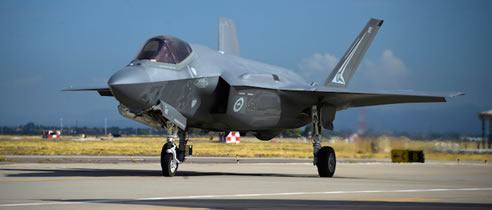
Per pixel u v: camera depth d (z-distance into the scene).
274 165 98.06
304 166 94.81
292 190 40.47
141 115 55.16
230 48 75.44
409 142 149.50
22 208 29.25
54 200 33.09
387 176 66.12
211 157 145.38
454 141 143.62
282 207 29.48
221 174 64.62
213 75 57.94
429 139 145.62
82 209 28.77
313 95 63.34
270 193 37.88
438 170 85.25
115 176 56.31
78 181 48.34
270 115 62.53
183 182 47.81
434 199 34.38
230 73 59.00
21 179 50.72
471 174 73.50
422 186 46.75
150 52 54.47
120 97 51.09
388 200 33.38
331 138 158.62
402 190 41.66
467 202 32.81
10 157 122.00
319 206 30.03
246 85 57.41
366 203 31.61
